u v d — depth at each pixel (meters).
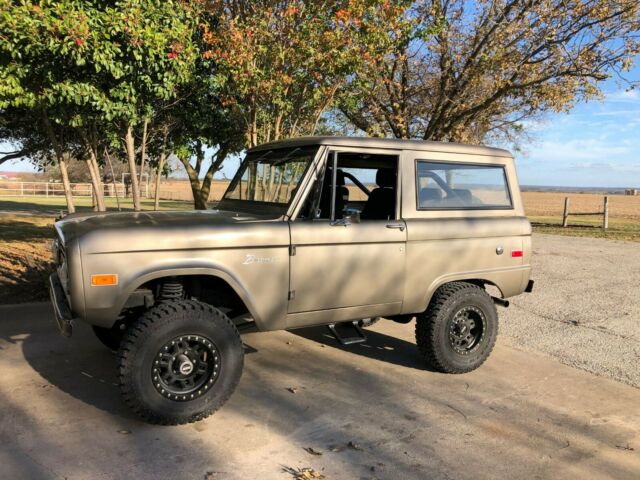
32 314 6.04
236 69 7.00
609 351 5.49
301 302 3.97
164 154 9.13
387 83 11.55
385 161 4.57
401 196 4.41
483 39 10.68
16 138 9.90
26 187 42.03
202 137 9.06
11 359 4.69
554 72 10.42
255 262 3.74
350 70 7.41
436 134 12.24
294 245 3.88
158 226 3.53
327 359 5.05
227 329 3.63
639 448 3.52
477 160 4.82
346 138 4.20
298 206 3.97
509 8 10.38
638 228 19.31
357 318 4.28
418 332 4.70
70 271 3.27
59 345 5.06
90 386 4.17
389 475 3.09
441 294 4.62
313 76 7.50
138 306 3.95
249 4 7.41
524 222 5.04
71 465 3.06
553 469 3.23
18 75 5.81
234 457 3.22
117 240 3.34
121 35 6.01
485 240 4.77
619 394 4.42
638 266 10.46
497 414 3.97
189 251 3.54
